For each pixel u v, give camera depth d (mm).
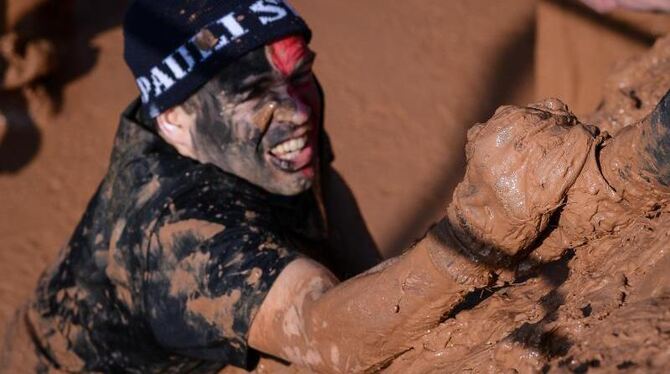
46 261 9656
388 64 11438
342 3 12117
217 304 4527
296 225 5332
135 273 5059
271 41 5035
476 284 3707
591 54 8664
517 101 11023
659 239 3725
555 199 3447
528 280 4250
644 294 3625
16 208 10180
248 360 4633
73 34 11430
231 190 5035
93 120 10852
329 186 5938
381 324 3916
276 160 5176
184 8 5062
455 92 11156
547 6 8766
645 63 5668
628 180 3434
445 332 4141
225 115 5098
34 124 10727
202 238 4695
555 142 3459
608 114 5531
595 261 3916
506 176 3469
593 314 3658
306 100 5207
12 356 5789
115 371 5484
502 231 3529
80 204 10211
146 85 5215
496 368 3754
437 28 11844
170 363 5359
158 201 4965
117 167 5285
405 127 10820
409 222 9883
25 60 10688
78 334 5523
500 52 11562
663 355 3311
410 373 4160
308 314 4195
